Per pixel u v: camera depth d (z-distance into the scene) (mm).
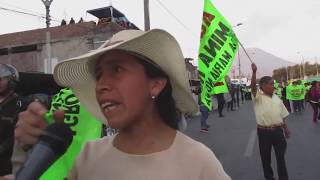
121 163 1333
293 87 21469
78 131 2812
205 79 6242
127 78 1337
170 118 1423
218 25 6324
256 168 7418
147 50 1355
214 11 6344
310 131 12742
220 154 9062
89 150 1449
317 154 8500
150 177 1282
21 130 1064
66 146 1048
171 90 1452
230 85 25547
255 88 5938
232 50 6281
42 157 995
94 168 1381
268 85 5836
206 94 6230
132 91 1334
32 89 3494
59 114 1092
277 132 5758
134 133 1358
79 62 1488
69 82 1583
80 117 2850
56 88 3604
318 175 6691
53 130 1025
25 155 1108
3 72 2219
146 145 1349
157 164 1300
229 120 17703
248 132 12883
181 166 1293
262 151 5906
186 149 1332
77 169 1440
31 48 26719
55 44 25547
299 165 7512
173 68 1423
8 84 2219
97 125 2861
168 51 1396
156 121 1391
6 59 26797
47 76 3516
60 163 2074
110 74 1359
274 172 7008
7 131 2000
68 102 2873
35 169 986
